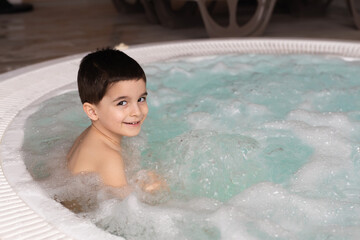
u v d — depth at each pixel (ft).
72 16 17.15
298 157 4.13
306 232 2.98
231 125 4.87
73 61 6.83
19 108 4.91
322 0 17.17
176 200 3.43
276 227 2.92
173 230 2.92
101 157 3.57
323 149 4.25
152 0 14.93
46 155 3.89
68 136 4.31
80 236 2.60
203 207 3.24
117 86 3.38
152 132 4.72
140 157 4.07
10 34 14.07
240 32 12.01
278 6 17.20
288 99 5.53
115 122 3.50
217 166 3.91
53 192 3.28
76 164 3.60
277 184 3.50
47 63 6.73
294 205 3.26
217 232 2.91
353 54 6.92
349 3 13.64
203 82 6.24
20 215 2.82
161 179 3.70
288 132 4.59
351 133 4.65
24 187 3.19
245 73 6.49
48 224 2.72
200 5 11.64
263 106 5.24
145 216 3.03
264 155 4.15
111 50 3.69
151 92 5.74
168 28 14.47
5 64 10.55
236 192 3.59
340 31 13.66
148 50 7.47
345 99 5.48
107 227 2.97
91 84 3.46
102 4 19.60
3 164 3.55
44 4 19.79
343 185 3.64
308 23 14.90
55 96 5.31
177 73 6.45
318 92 5.64
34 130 4.34
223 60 7.00
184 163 3.96
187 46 7.70
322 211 3.20
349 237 2.88
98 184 3.45
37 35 13.89
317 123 4.86
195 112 5.19
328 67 6.52
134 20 15.97
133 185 3.55
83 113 4.90
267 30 13.92
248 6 17.79
